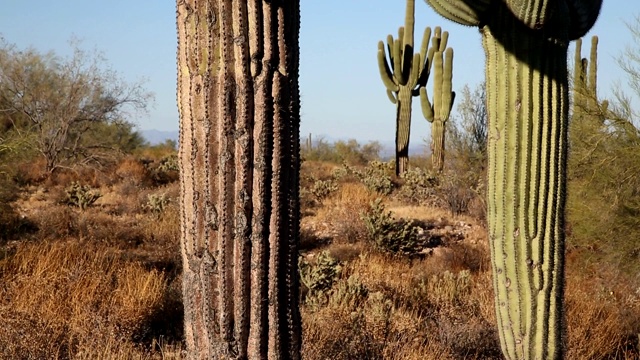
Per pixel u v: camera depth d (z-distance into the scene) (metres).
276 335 2.96
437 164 19.75
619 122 8.82
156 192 19.88
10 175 12.25
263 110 2.87
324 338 6.14
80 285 7.18
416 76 21.39
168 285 8.23
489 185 3.71
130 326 6.49
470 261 11.19
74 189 17.73
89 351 5.44
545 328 3.62
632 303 8.01
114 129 26.28
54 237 11.62
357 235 13.47
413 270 10.60
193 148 2.91
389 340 6.49
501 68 3.60
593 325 7.08
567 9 3.58
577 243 8.95
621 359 6.76
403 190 20.66
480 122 18.02
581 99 9.05
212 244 2.93
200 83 2.88
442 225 15.88
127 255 10.12
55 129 23.70
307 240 13.05
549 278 3.60
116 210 16.91
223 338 2.94
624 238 8.51
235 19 2.83
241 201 2.88
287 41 2.91
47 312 6.27
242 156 2.87
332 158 43.62
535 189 3.57
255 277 2.93
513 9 3.44
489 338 6.72
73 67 24.39
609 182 8.68
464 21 3.62
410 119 21.81
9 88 23.38
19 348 5.54
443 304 7.85
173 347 6.24
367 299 7.92
